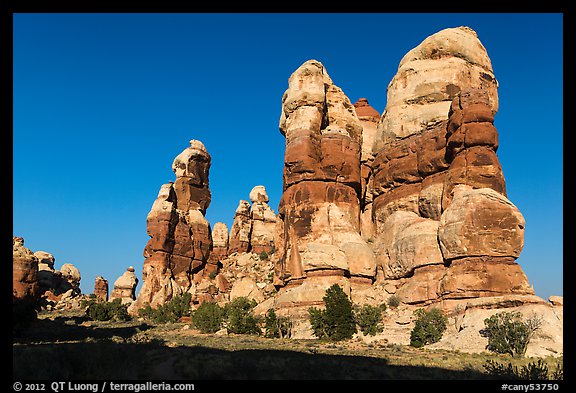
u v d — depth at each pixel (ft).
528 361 105.19
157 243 299.99
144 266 299.79
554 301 148.36
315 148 222.89
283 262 217.56
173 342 131.23
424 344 144.97
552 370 88.94
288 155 224.94
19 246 194.08
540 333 125.18
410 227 195.52
